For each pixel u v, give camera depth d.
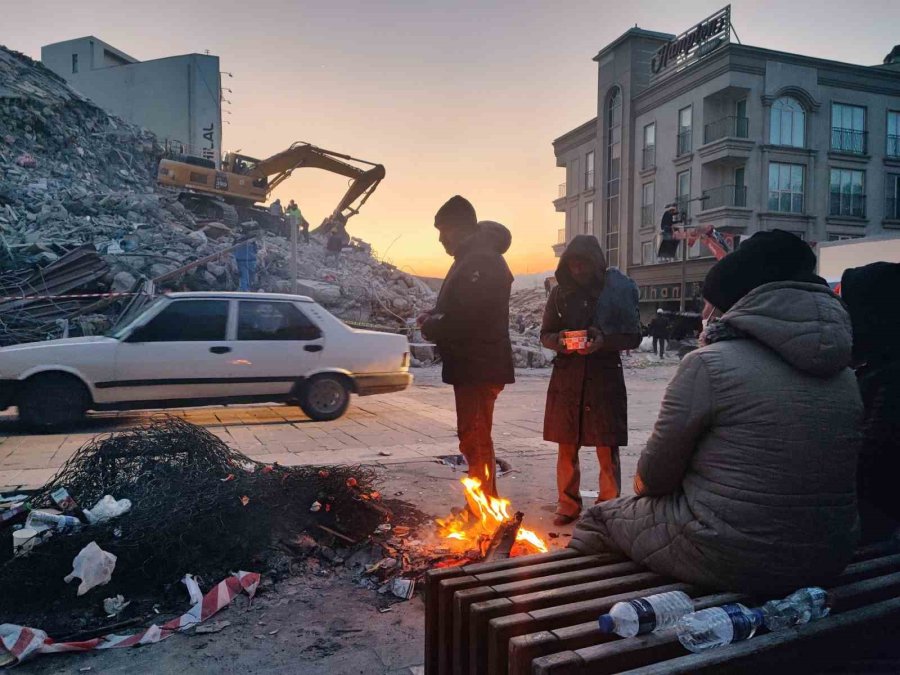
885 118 35.53
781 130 33.88
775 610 1.92
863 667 2.00
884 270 2.65
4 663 2.59
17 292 14.20
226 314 8.17
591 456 6.52
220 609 3.07
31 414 7.36
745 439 1.97
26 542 3.21
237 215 30.05
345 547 3.77
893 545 2.48
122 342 7.71
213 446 4.10
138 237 19.84
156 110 53.62
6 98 33.47
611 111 42.38
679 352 24.66
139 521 3.36
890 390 2.57
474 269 3.89
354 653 2.71
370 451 6.51
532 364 18.23
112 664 2.62
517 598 2.01
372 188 32.59
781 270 2.11
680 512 2.12
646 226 38.94
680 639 1.80
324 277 21.31
